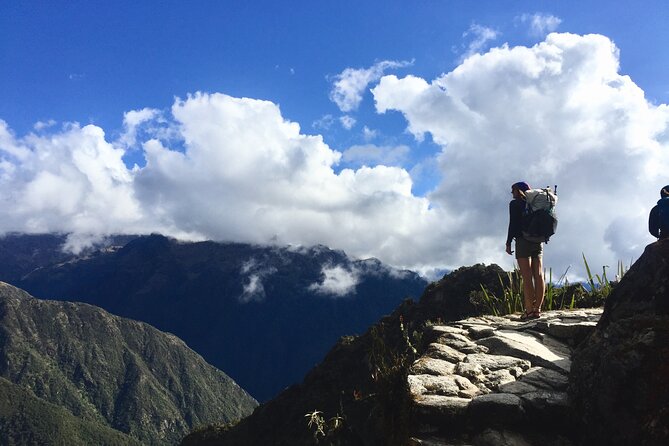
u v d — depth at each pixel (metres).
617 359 4.82
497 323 8.65
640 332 4.91
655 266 5.43
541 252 8.88
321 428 5.86
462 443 5.00
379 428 5.46
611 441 4.70
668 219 7.44
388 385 5.43
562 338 7.45
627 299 5.58
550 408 5.23
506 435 4.99
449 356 6.70
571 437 5.15
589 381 5.10
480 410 5.17
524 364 6.35
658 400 4.43
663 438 4.23
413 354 6.91
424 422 5.27
